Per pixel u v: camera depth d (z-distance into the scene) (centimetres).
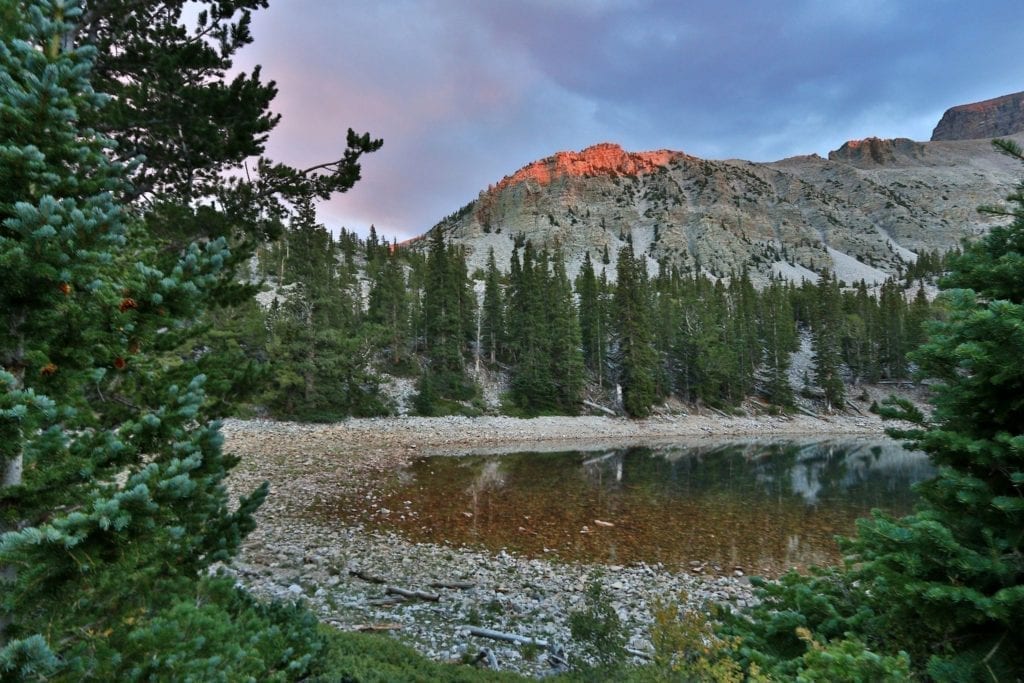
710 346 7162
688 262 19700
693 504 2370
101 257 279
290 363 4097
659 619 605
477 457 3575
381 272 6412
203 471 330
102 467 288
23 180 277
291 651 417
